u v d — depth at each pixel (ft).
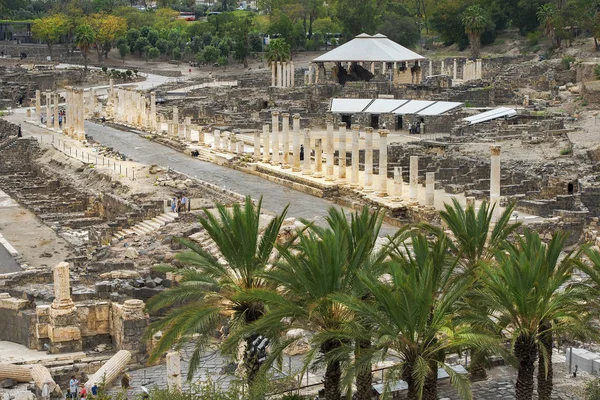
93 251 395.34
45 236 447.01
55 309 274.16
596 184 408.26
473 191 433.07
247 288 220.23
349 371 191.21
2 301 290.97
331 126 490.49
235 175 530.27
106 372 249.96
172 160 578.66
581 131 572.10
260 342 221.87
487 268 205.98
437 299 207.62
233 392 206.80
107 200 480.23
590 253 223.10
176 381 227.81
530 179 448.24
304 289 207.21
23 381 255.09
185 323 212.64
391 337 189.06
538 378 214.07
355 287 208.33
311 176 501.15
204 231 372.38
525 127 602.03
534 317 205.05
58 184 548.72
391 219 417.90
